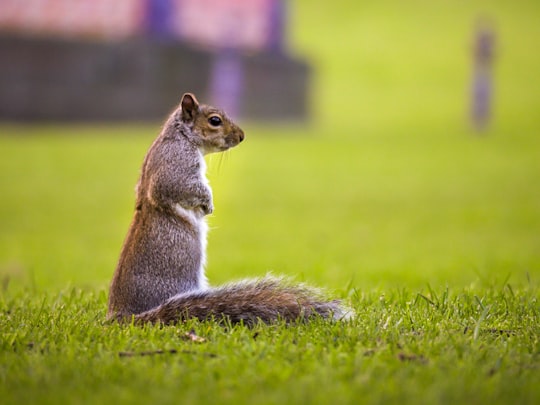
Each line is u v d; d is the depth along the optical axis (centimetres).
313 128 3450
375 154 2955
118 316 581
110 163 2667
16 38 3105
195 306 557
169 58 3198
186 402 385
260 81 3338
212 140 649
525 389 399
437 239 1672
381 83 4466
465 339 489
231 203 2156
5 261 1411
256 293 566
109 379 424
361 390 399
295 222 1903
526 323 544
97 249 1590
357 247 1566
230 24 3359
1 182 2370
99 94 3173
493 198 2230
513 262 1307
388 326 526
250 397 392
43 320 574
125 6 3278
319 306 559
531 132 3438
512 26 5581
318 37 5319
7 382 420
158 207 606
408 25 5606
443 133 3422
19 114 3136
